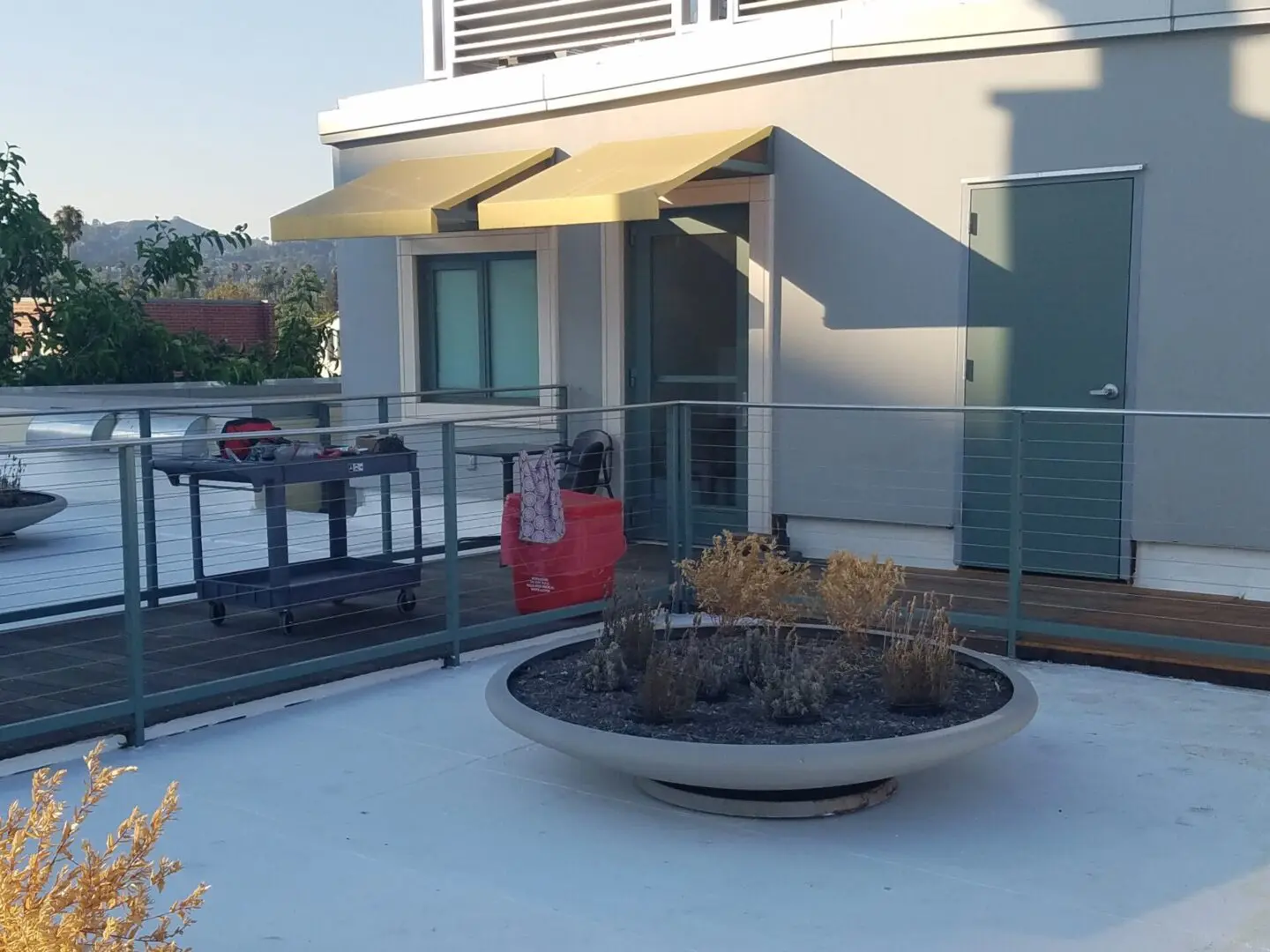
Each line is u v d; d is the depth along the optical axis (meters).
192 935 3.77
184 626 7.27
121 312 20.12
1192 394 7.65
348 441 10.95
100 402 15.23
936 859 4.29
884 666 5.15
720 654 5.50
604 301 10.05
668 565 8.57
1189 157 7.55
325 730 5.74
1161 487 7.79
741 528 9.53
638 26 10.18
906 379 8.66
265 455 7.36
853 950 3.64
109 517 11.87
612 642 5.56
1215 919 3.83
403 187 10.20
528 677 5.52
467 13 10.91
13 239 19.83
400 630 7.20
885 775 4.49
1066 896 3.99
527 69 10.23
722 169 8.88
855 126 8.70
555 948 3.68
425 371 11.40
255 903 3.99
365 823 4.64
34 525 11.45
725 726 4.84
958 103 8.29
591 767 5.24
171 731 5.67
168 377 20.53
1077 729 5.65
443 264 11.16
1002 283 8.24
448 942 3.72
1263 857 4.29
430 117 10.84
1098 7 7.68
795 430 9.14
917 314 8.57
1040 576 8.28
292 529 11.17
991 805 4.77
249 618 7.56
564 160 10.07
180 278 23.06
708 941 3.71
